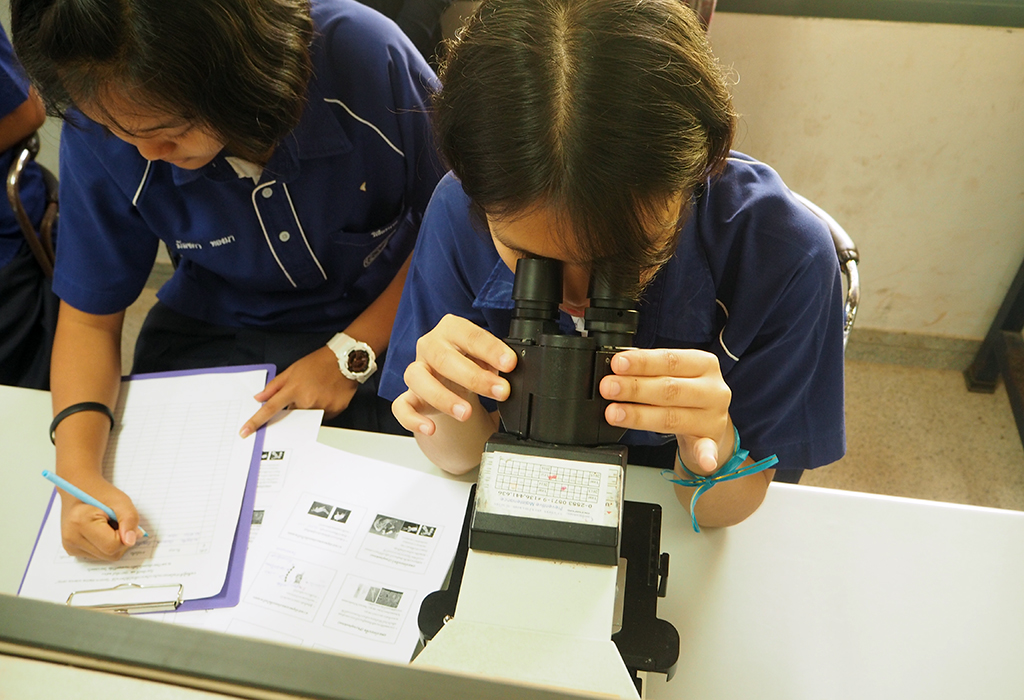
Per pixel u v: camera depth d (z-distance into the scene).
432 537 0.96
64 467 1.06
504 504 0.62
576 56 0.59
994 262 2.35
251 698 0.40
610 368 0.68
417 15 1.78
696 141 0.62
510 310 0.98
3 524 1.03
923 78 2.09
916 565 0.92
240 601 0.91
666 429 0.72
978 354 2.50
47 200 1.65
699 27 0.66
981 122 2.12
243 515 1.01
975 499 2.19
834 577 0.92
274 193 1.23
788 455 1.04
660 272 0.91
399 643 0.86
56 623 0.42
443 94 0.68
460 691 0.39
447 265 1.03
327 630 0.87
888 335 2.58
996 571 0.91
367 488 1.03
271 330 1.46
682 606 0.90
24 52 0.87
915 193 2.28
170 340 1.46
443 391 0.82
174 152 1.02
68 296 1.28
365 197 1.33
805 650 0.86
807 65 2.14
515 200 0.62
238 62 0.90
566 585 0.60
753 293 0.92
